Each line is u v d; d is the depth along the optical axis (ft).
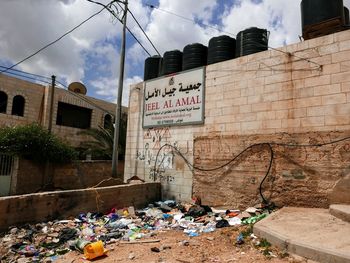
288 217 19.66
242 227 20.18
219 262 14.52
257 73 27.27
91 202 27.07
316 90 23.43
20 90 64.18
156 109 36.17
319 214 20.15
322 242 14.23
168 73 36.63
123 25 40.42
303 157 23.58
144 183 32.48
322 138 22.71
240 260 14.57
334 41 22.86
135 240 19.88
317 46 23.72
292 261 13.70
